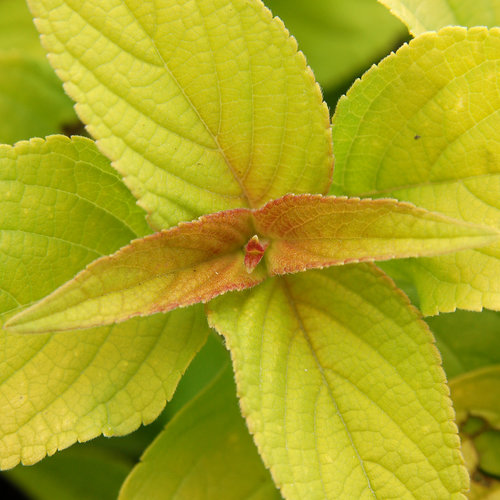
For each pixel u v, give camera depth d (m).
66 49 0.62
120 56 0.62
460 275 0.64
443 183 0.64
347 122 0.64
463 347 0.69
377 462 0.63
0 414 0.63
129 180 0.62
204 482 0.66
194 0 0.62
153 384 0.64
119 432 0.64
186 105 0.63
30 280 0.64
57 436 0.63
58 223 0.64
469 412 0.67
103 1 0.62
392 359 0.63
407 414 0.63
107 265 0.61
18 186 0.64
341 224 0.62
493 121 0.63
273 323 0.63
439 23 0.67
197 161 0.63
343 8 0.73
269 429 0.62
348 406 0.63
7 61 0.71
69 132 0.72
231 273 0.63
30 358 0.64
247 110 0.63
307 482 0.62
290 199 0.62
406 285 0.69
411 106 0.64
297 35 0.73
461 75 0.63
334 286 0.64
